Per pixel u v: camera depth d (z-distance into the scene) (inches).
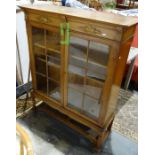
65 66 57.1
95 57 50.4
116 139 70.2
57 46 56.6
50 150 64.0
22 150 32.9
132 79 100.8
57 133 70.9
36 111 80.1
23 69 86.7
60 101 67.1
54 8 56.8
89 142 68.0
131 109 86.7
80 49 52.2
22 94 89.6
